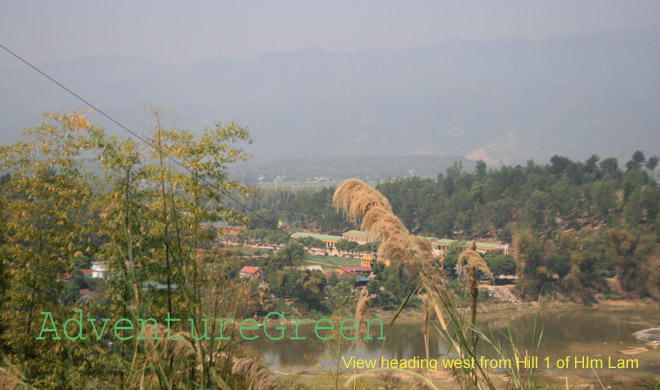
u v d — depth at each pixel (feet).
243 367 7.79
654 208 311.06
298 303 156.25
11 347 26.94
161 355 7.18
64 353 25.52
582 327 159.74
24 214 31.99
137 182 33.09
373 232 8.02
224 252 29.22
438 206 431.84
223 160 37.35
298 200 479.82
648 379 39.09
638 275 215.92
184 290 7.95
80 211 33.40
